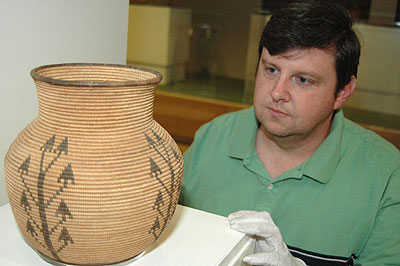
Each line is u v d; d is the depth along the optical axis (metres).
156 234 0.60
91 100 0.51
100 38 0.94
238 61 2.12
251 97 2.13
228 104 2.10
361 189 1.03
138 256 0.63
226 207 1.11
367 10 1.84
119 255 0.58
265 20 2.02
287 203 1.05
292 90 0.92
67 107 0.52
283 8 0.92
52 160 0.52
